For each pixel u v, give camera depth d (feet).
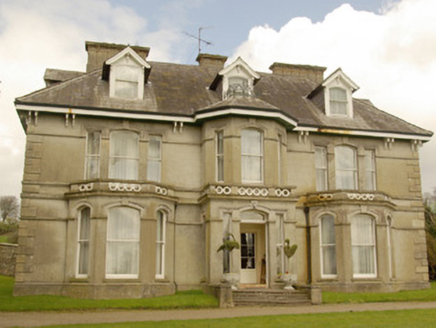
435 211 140.77
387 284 72.54
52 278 65.05
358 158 81.82
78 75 84.38
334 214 73.87
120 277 63.57
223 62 95.14
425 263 81.15
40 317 47.62
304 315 48.01
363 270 73.51
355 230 74.28
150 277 63.67
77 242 65.16
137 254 64.75
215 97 81.35
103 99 73.26
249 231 74.18
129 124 72.54
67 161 69.05
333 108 84.84
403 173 83.76
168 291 65.62
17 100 67.67
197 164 74.43
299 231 75.77
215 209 66.90
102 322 43.45
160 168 73.10
